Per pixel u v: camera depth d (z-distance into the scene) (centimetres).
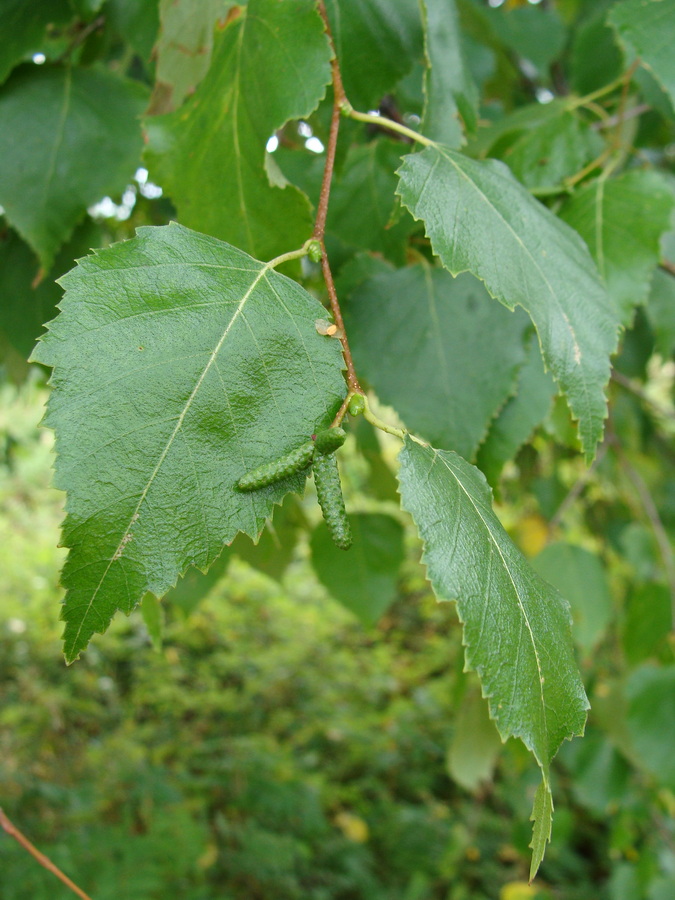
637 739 34
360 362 21
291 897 71
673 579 37
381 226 24
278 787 79
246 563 30
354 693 105
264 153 18
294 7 17
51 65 23
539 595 15
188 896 60
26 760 77
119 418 13
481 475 15
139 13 23
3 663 90
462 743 38
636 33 19
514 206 17
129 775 73
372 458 32
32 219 22
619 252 22
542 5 53
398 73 21
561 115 26
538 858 13
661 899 43
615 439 40
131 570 13
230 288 14
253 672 104
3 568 111
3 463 53
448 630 124
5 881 52
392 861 81
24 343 24
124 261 14
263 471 14
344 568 33
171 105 21
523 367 22
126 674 99
